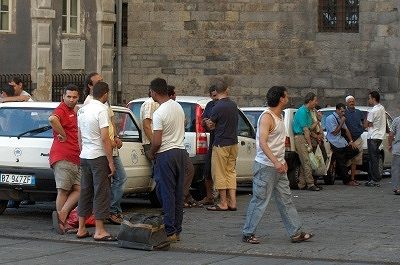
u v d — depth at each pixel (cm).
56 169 1467
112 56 3238
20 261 1222
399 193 2169
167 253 1305
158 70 3488
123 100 3516
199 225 1566
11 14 2914
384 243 1388
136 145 1706
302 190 2264
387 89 3338
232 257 1277
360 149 2462
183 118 1384
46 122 1595
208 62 3450
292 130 2272
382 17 3328
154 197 1831
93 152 1365
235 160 1786
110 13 3195
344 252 1310
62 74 3025
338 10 3362
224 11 3425
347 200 2016
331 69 3375
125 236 1334
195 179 1864
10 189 1580
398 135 2173
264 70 3412
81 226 1407
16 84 1775
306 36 3378
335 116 2452
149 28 3484
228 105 1761
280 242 1394
